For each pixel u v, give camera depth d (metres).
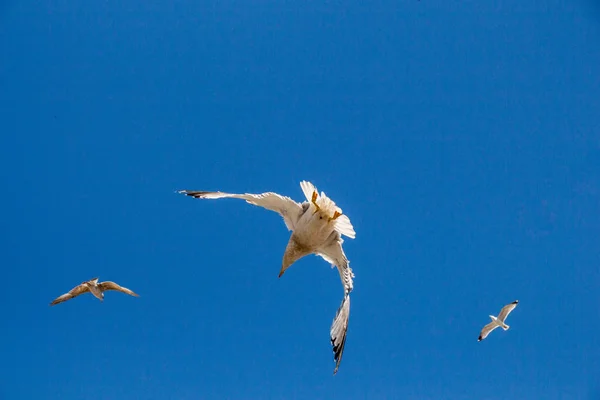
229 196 14.24
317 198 13.35
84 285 15.01
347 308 13.42
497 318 17.19
